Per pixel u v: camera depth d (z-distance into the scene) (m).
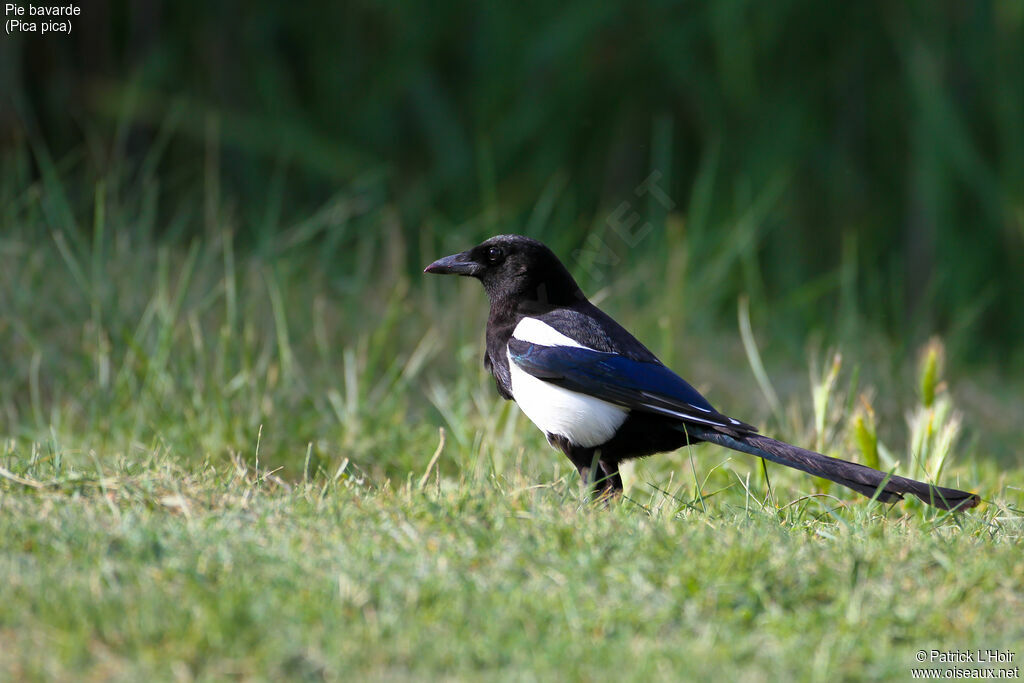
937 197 18.55
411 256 17.95
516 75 19.02
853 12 19.11
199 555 5.79
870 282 18.56
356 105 19.25
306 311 12.93
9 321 11.44
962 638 5.42
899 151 19.58
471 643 5.03
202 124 17.80
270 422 10.34
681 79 19.22
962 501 7.20
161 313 10.94
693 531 6.54
